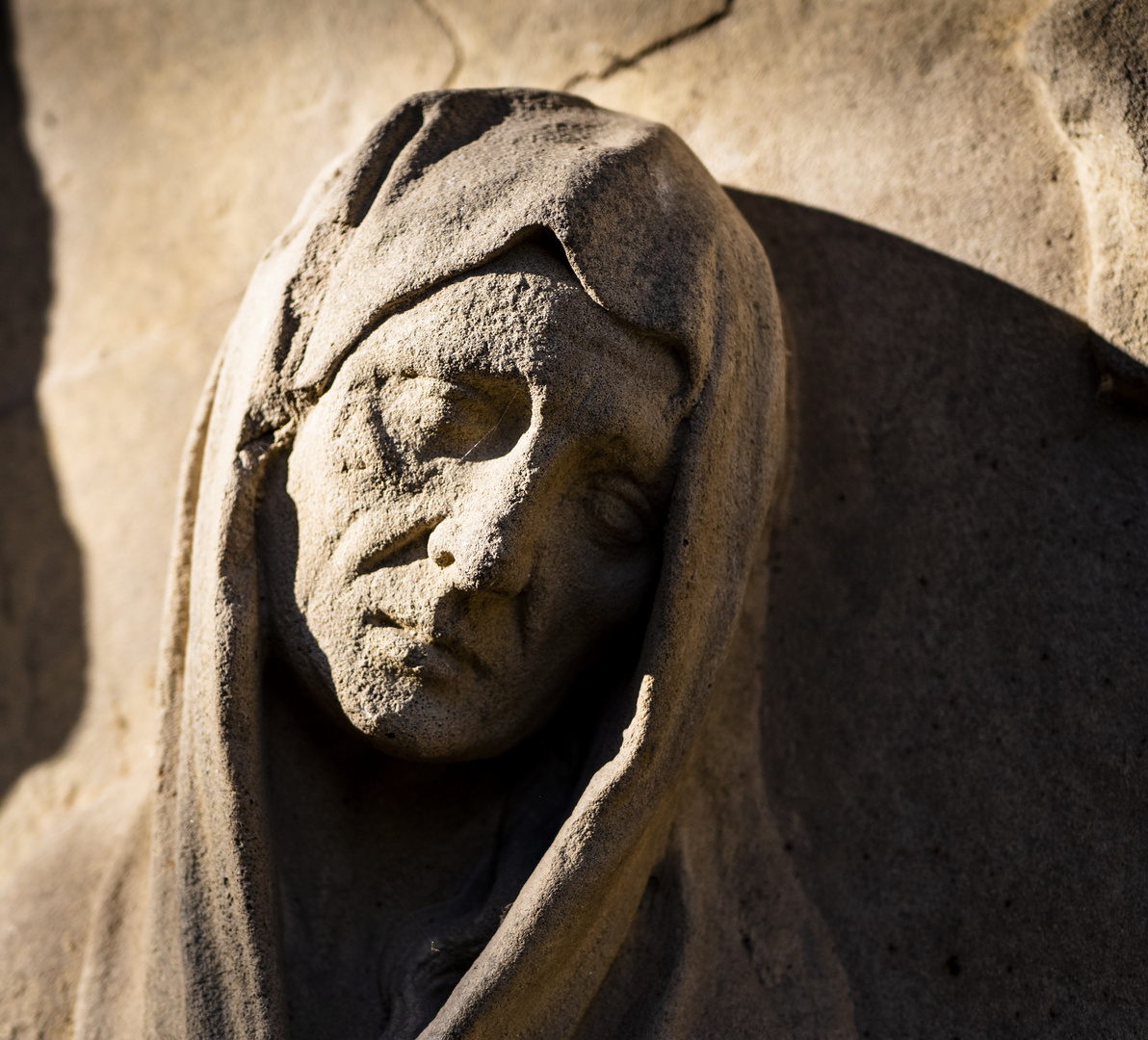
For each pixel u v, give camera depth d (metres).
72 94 1.20
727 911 0.96
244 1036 0.90
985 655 0.97
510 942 0.88
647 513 0.92
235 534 0.92
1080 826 0.94
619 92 1.07
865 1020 0.95
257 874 0.91
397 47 1.12
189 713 0.93
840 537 0.99
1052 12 0.97
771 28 1.05
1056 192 0.98
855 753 0.98
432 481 0.89
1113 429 0.96
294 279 0.92
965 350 0.99
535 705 0.93
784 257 1.02
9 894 1.02
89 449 1.15
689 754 0.93
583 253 0.89
